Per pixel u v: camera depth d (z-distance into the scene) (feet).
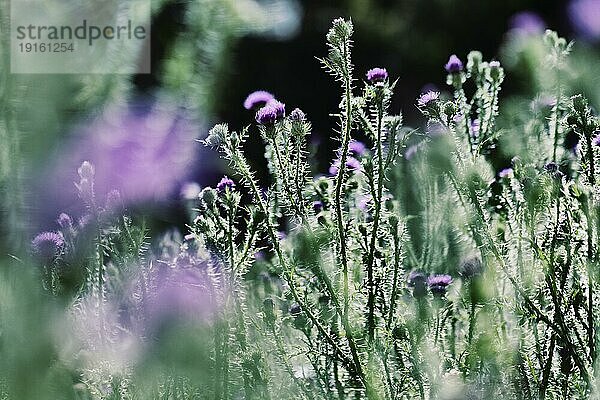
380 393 7.27
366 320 7.38
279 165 7.50
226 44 8.80
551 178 7.46
